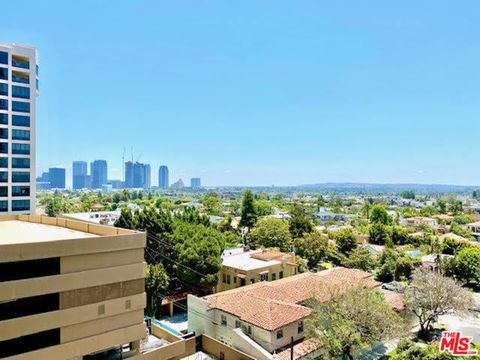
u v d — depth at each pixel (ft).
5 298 69.00
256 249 227.81
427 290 130.41
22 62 232.94
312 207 593.01
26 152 232.73
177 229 176.04
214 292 163.84
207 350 114.01
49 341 74.43
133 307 85.61
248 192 323.16
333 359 100.48
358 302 104.88
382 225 305.12
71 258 76.89
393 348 117.70
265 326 103.09
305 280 138.10
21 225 110.11
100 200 619.67
